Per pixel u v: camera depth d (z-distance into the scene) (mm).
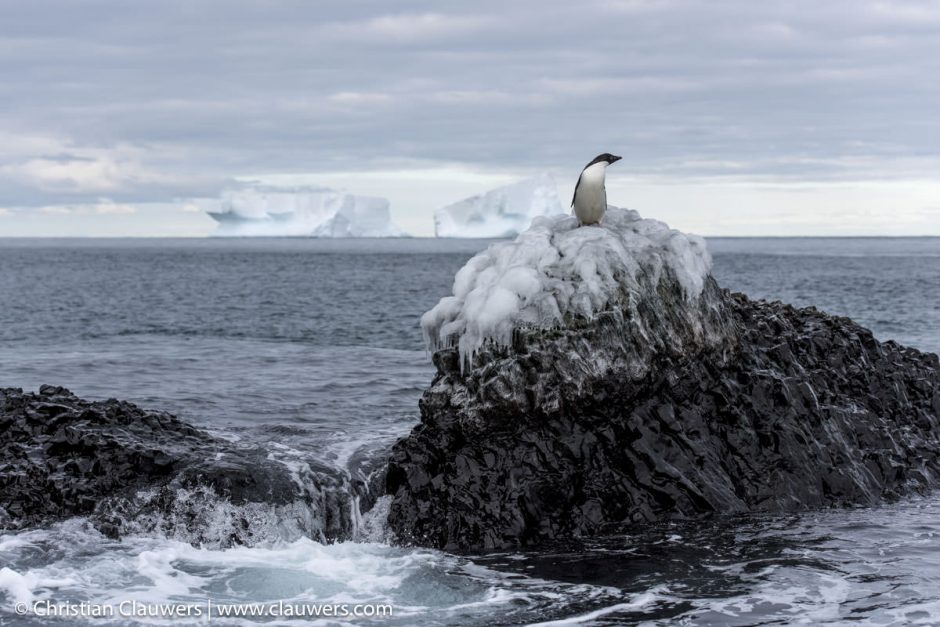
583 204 16641
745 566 12766
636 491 14867
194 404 22422
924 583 12094
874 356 19922
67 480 14047
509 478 14352
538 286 15289
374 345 39000
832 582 12156
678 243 16391
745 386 16453
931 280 84312
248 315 53656
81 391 24562
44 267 126438
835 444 16328
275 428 18047
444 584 12188
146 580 12109
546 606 11461
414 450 14781
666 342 15867
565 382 14844
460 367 15414
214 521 13617
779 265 124750
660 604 11477
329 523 14148
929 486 16766
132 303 63000
